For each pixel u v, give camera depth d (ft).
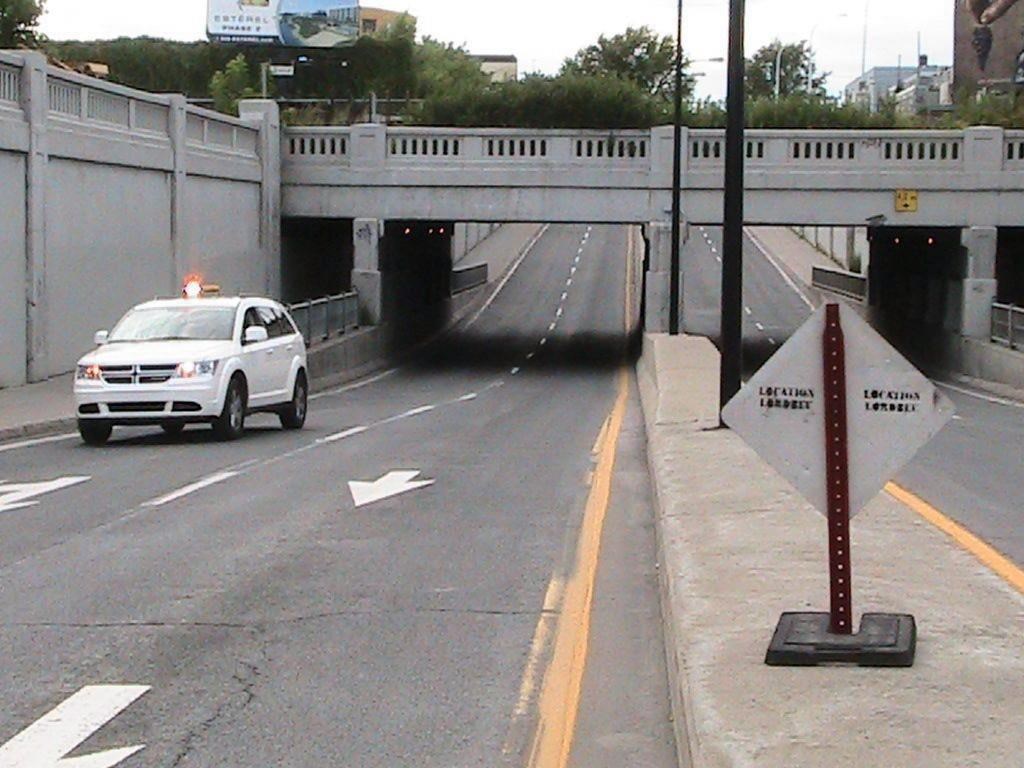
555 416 93.35
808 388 22.54
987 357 136.26
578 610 32.30
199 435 75.20
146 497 49.75
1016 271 165.78
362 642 29.22
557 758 22.18
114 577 35.53
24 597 33.17
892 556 31.81
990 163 143.33
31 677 26.45
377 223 150.92
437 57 322.75
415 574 36.22
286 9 268.00
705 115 187.52
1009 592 28.12
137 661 27.61
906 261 178.29
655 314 148.15
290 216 151.94
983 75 268.62
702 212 147.43
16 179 97.25
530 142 148.97
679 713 22.80
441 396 117.08
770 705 20.42
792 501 40.06
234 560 37.83
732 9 61.77
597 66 337.72
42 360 101.04
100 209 110.42
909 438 22.34
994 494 50.24
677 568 30.86
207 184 132.36
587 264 270.26
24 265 98.63
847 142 144.56
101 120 111.14
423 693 25.62
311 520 44.70
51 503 48.21
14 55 96.43
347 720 23.98
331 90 270.26
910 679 21.67
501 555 38.93
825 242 285.84
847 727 19.27
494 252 282.77
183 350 70.28
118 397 68.64
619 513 47.37
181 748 22.43
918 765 17.69
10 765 21.59
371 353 151.02
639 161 147.54
